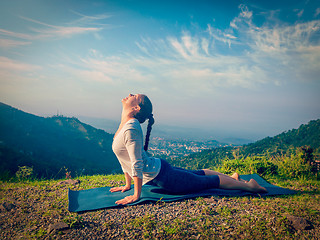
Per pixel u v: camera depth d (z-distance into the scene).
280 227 2.39
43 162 51.97
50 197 3.69
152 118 3.55
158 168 3.34
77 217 2.72
